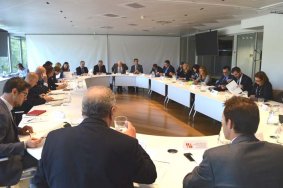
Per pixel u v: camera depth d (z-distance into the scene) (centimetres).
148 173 121
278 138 226
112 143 110
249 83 521
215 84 612
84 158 108
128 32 1025
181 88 603
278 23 570
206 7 503
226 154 104
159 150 197
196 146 203
